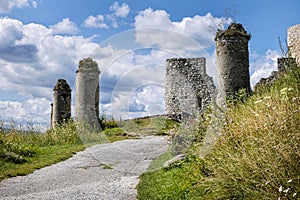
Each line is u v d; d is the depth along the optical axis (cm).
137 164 592
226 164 412
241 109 561
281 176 353
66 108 1460
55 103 1453
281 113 410
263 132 411
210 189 423
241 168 388
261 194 354
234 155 419
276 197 343
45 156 955
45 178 716
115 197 532
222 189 402
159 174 583
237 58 795
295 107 416
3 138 977
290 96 461
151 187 536
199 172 486
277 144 375
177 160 592
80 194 561
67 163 863
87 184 641
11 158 865
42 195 568
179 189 480
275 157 363
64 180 691
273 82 650
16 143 998
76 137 1154
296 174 349
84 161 870
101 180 666
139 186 568
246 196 373
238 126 479
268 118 420
